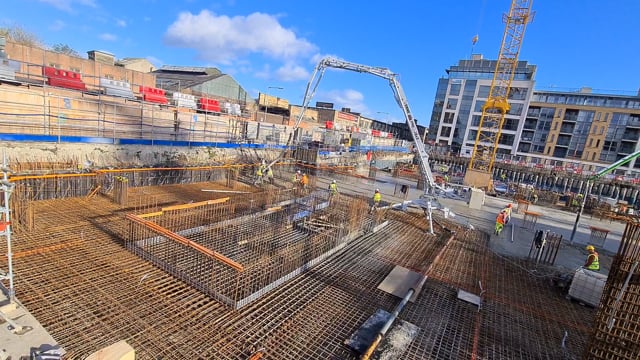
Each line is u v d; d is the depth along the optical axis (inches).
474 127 2549.2
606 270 489.4
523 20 1304.1
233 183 727.1
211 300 264.5
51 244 321.7
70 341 201.3
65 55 1002.1
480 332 276.8
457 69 2625.5
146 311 240.2
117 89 679.7
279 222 471.8
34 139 511.2
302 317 263.6
